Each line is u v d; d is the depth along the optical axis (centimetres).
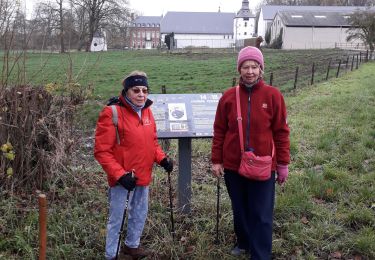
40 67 564
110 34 3459
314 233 439
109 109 364
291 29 6750
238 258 406
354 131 861
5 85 495
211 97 475
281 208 487
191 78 2244
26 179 513
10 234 423
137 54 4878
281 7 8862
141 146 373
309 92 1552
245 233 403
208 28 10238
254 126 365
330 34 6788
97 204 501
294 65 2891
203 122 455
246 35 9975
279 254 415
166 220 472
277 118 369
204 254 408
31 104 510
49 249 399
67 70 590
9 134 500
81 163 632
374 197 520
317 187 552
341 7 8575
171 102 463
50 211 468
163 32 10169
